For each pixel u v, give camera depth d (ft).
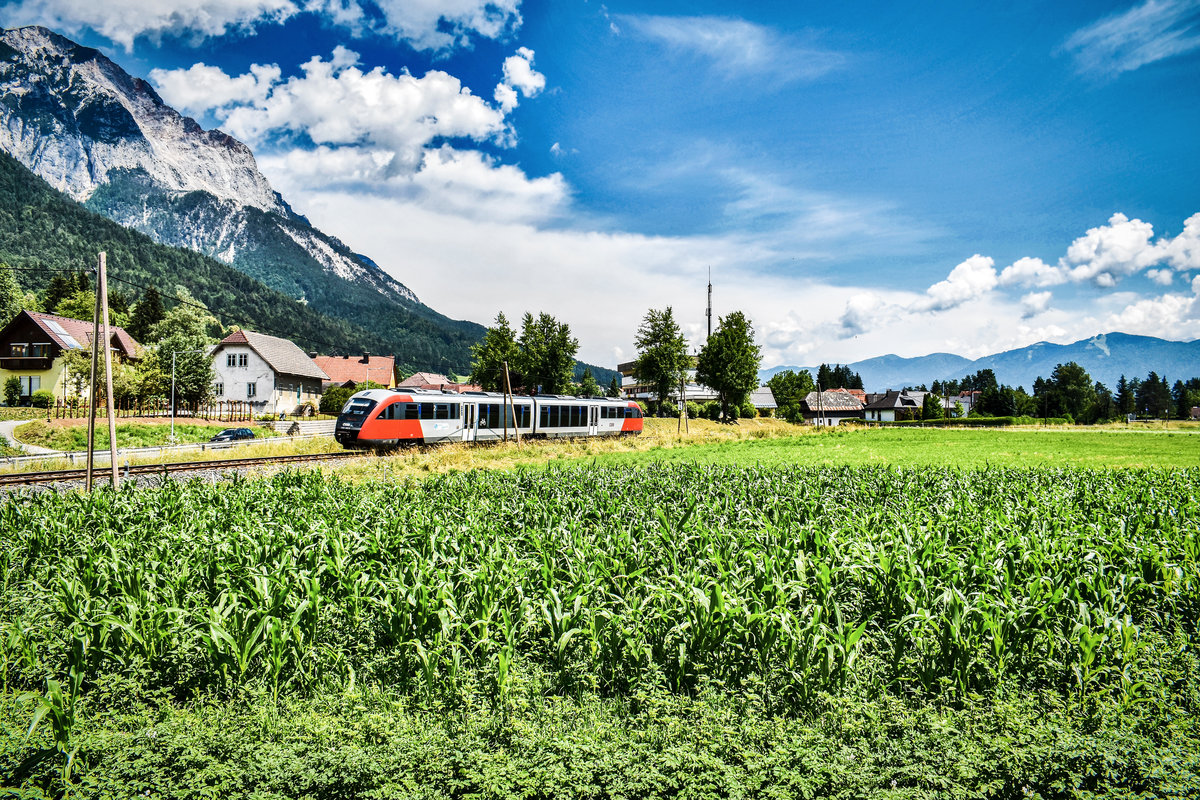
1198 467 80.02
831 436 158.71
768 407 379.96
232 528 33.68
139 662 20.61
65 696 18.19
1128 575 26.27
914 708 19.17
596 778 15.83
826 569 24.80
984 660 20.12
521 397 130.93
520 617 22.71
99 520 39.22
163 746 16.97
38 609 24.12
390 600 23.86
